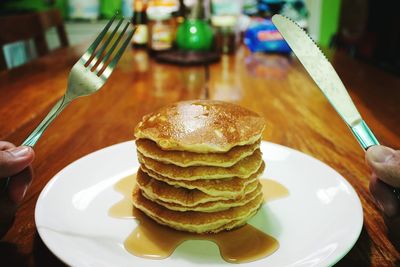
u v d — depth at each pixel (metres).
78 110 0.58
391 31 1.40
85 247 0.26
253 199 0.33
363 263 0.27
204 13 0.98
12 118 0.53
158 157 0.31
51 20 1.10
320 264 0.24
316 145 0.47
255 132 0.32
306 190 0.35
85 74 0.38
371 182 0.29
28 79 0.73
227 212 0.31
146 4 1.02
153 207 0.31
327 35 1.73
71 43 1.61
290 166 0.39
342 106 0.31
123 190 0.35
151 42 0.94
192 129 0.31
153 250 0.28
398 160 0.27
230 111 0.33
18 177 0.28
